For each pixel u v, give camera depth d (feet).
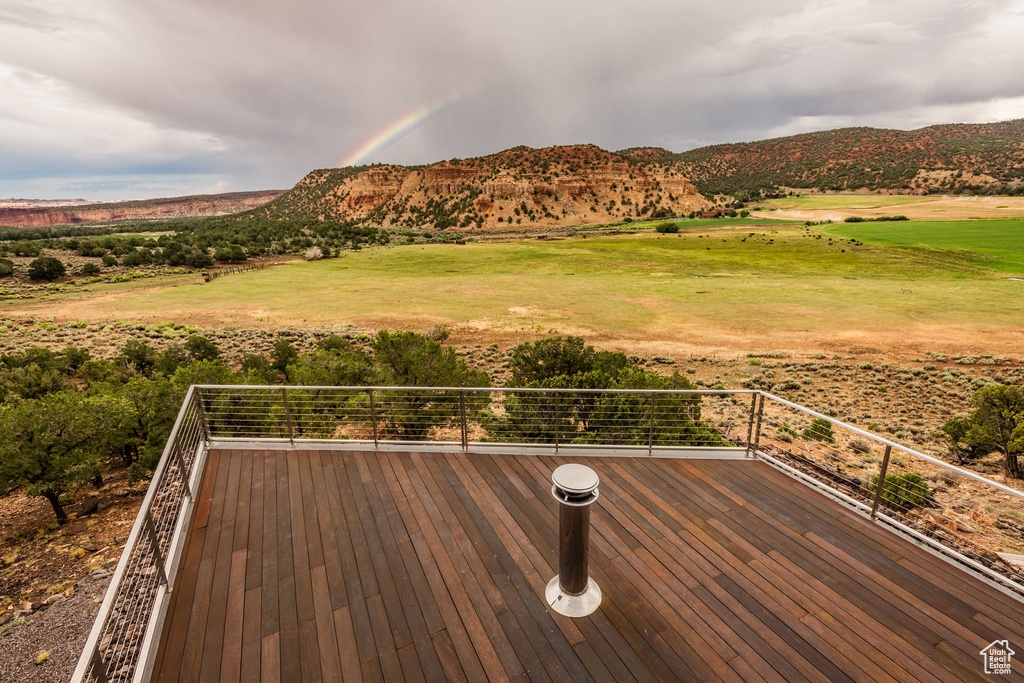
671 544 12.96
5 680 26.43
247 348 114.42
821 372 91.09
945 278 192.85
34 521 43.68
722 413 59.36
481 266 261.85
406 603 11.10
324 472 16.90
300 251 343.26
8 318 146.51
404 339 58.03
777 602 10.98
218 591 11.58
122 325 136.05
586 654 9.73
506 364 98.32
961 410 70.69
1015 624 10.34
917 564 12.12
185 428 15.99
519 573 11.98
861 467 33.14
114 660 9.54
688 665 9.46
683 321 136.87
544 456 17.76
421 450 18.24
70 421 44.21
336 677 9.32
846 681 9.11
